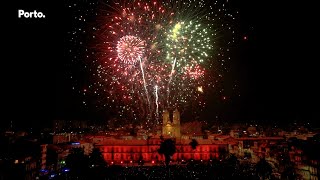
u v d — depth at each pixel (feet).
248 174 371.76
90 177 361.92
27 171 362.12
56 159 474.49
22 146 381.60
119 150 652.89
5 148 352.49
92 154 443.73
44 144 444.96
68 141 626.23
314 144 412.36
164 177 343.05
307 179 405.39
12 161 329.11
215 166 393.91
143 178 337.31
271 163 493.77
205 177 346.54
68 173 376.27
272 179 402.11
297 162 437.17
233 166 425.28
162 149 434.71
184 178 337.93
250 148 615.98
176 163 616.39
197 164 514.68
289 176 416.87
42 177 386.32
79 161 366.02
